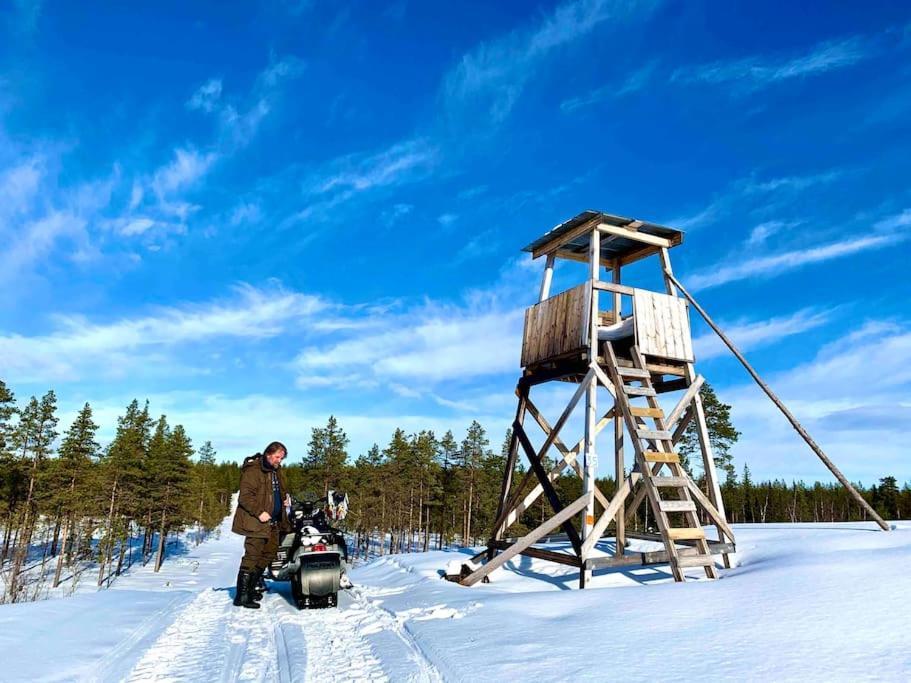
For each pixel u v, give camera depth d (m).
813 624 4.34
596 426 10.38
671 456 9.27
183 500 59.53
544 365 11.55
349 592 8.54
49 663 4.19
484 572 9.36
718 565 9.20
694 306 11.02
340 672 4.30
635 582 8.76
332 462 63.16
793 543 8.94
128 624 5.68
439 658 4.40
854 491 9.20
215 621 6.20
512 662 4.12
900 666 3.41
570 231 11.73
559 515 9.35
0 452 44.34
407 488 64.00
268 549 7.37
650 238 11.50
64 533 46.72
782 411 9.92
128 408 58.00
